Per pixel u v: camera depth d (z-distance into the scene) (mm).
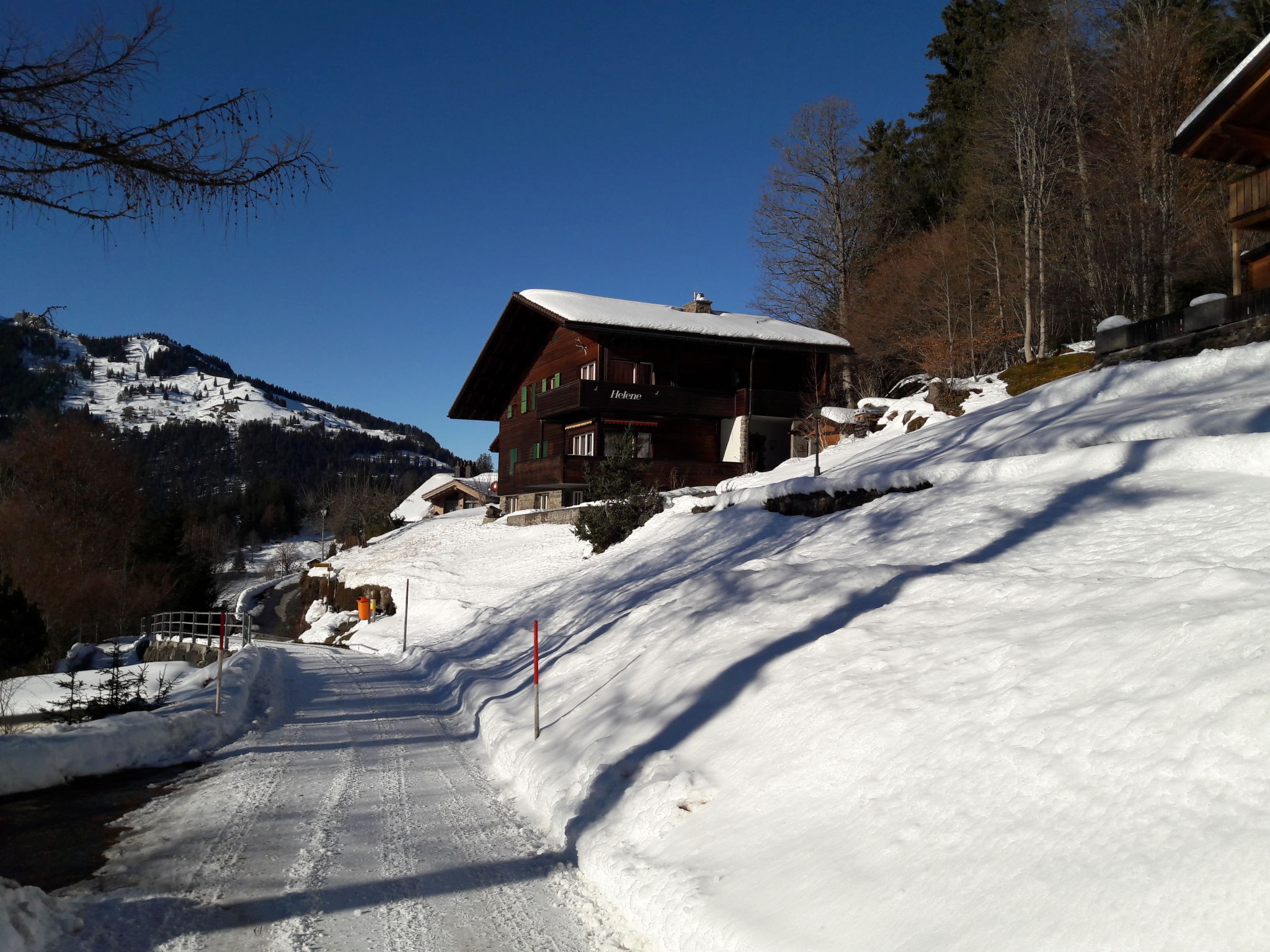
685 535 20016
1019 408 17266
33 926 4348
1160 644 4367
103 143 6180
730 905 4266
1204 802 3221
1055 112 35250
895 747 4887
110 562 40969
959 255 40188
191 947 4480
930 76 55281
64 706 12383
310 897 5207
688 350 37562
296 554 97750
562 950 4484
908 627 6543
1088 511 8727
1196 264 30562
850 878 4035
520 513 38438
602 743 7426
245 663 16406
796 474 25109
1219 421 10227
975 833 3857
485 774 8688
